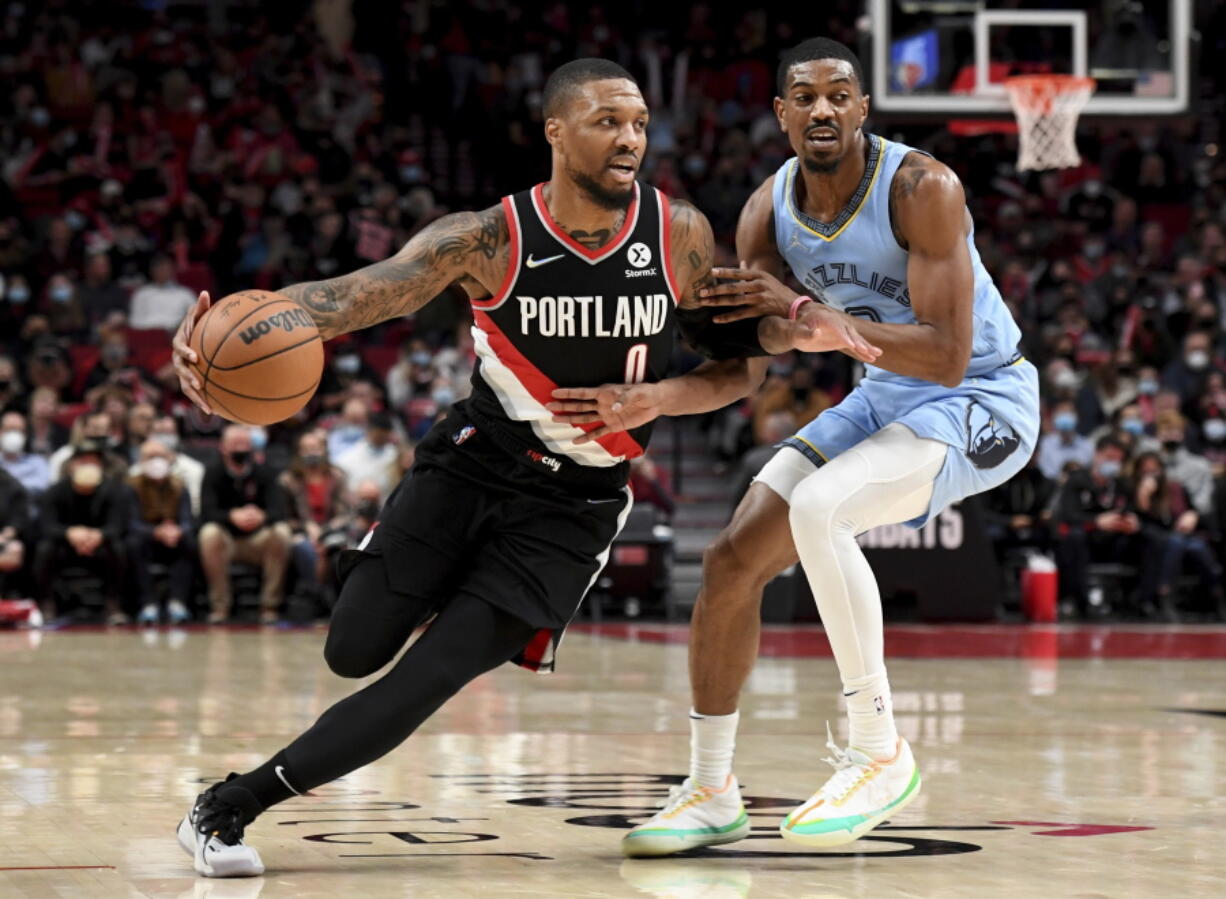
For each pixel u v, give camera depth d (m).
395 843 3.85
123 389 13.95
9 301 16.94
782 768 5.26
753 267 4.31
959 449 4.08
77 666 9.07
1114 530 13.88
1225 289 18.33
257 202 20.02
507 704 7.26
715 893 3.26
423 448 3.82
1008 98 12.18
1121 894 3.24
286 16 24.81
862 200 4.08
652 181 21.45
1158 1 12.29
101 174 20.30
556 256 3.66
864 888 3.32
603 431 3.70
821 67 4.00
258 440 13.99
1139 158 21.16
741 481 12.26
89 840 3.83
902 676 8.81
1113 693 7.89
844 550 3.87
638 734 6.14
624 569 13.47
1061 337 16.30
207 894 3.19
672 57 25.00
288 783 3.50
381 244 18.94
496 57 23.66
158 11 24.08
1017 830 4.10
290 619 13.25
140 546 12.89
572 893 3.26
